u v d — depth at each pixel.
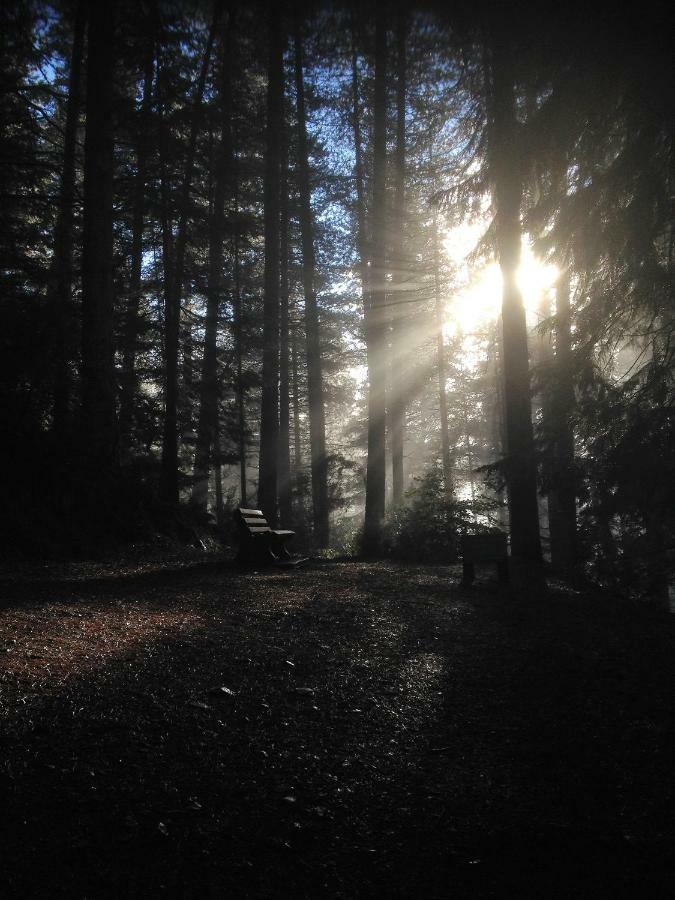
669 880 3.03
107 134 13.77
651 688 5.43
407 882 2.93
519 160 9.67
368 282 19.06
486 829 3.38
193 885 2.77
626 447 8.04
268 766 3.83
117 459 13.74
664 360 8.18
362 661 5.85
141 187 16.30
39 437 12.17
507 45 10.53
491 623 7.39
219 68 20.81
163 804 3.30
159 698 4.56
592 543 9.38
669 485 7.74
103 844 2.95
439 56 18.17
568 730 4.62
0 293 13.90
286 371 23.97
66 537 11.07
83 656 5.23
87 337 13.44
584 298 9.02
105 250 13.66
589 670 5.85
